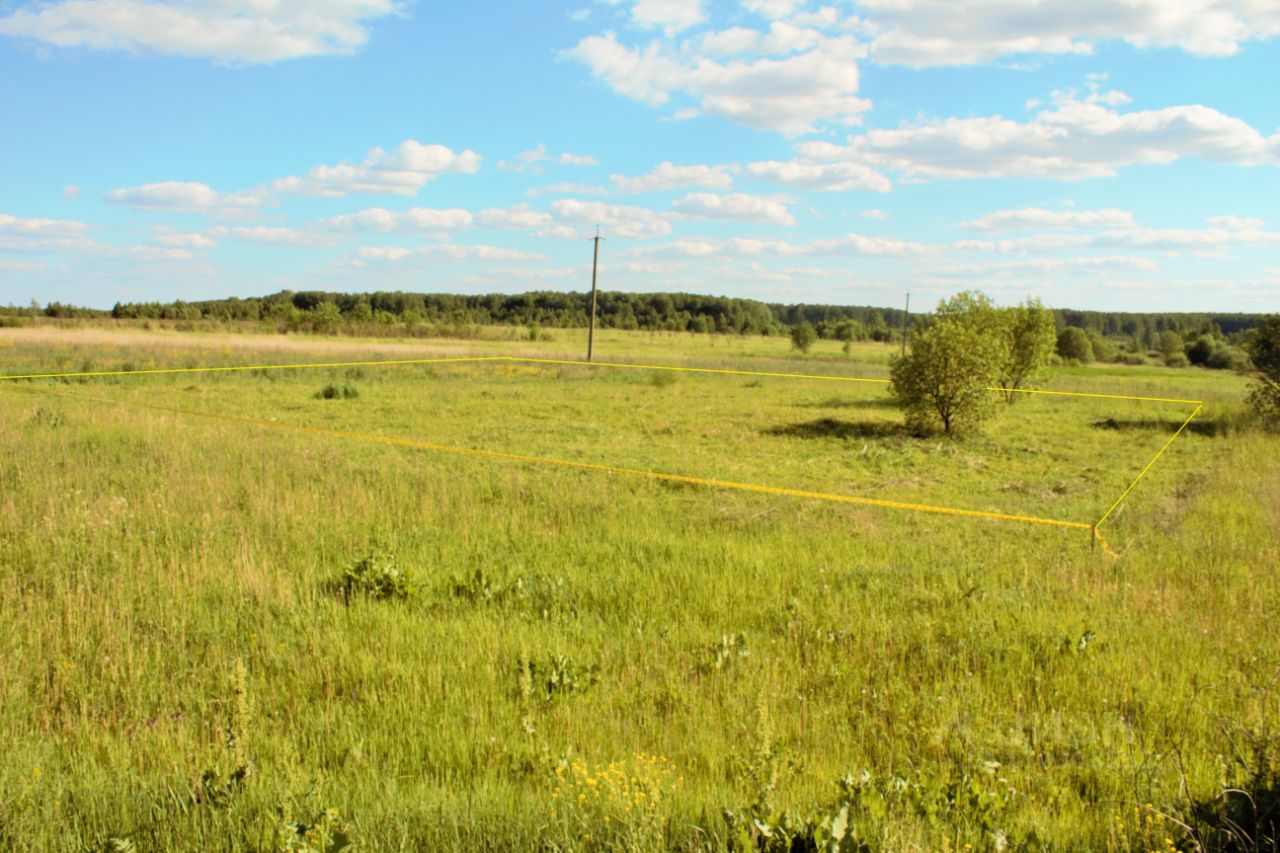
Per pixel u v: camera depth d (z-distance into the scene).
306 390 25.95
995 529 10.84
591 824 3.71
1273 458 16.31
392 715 5.09
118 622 6.28
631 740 4.90
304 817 3.77
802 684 5.82
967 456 16.91
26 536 8.31
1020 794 4.39
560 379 32.94
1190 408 25.97
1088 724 5.26
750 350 64.25
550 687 5.55
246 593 7.09
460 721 5.00
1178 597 7.67
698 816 3.85
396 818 3.73
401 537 9.23
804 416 22.77
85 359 31.66
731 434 19.31
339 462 13.07
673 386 31.02
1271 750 4.54
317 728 4.86
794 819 3.68
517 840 3.63
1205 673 5.94
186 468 11.64
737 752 4.73
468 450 15.78
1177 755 4.76
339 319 62.53
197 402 21.81
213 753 4.54
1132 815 4.12
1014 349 24.84
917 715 5.37
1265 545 9.49
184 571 7.31
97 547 8.05
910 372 19.61
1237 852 3.75
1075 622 6.98
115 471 11.50
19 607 6.44
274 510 9.77
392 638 6.25
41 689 5.32
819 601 7.49
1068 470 15.62
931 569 8.52
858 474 14.81
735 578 8.02
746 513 11.20
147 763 4.54
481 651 6.08
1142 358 69.44
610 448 16.83
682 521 10.56
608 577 7.98
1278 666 6.01
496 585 7.62
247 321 65.06
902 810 4.04
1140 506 12.29
